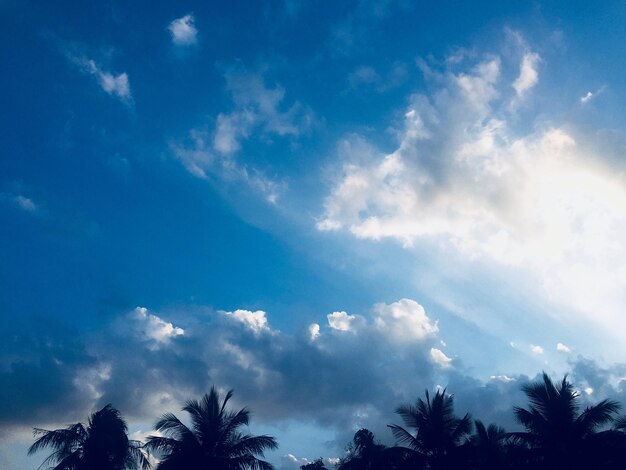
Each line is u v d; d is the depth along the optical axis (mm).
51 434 37688
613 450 33656
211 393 40312
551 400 36781
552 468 35094
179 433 37469
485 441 42438
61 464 37000
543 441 35781
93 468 37031
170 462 36000
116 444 37969
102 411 39906
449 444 39312
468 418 39969
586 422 35125
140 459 39094
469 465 39406
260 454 37875
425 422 40156
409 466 38906
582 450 34750
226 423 39188
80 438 38344
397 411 41094
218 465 36906
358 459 44938
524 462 36281
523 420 36750
